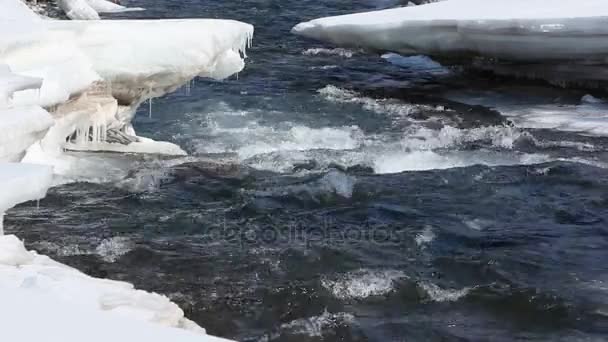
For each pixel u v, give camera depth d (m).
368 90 15.46
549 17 13.80
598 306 7.22
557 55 14.22
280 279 7.69
